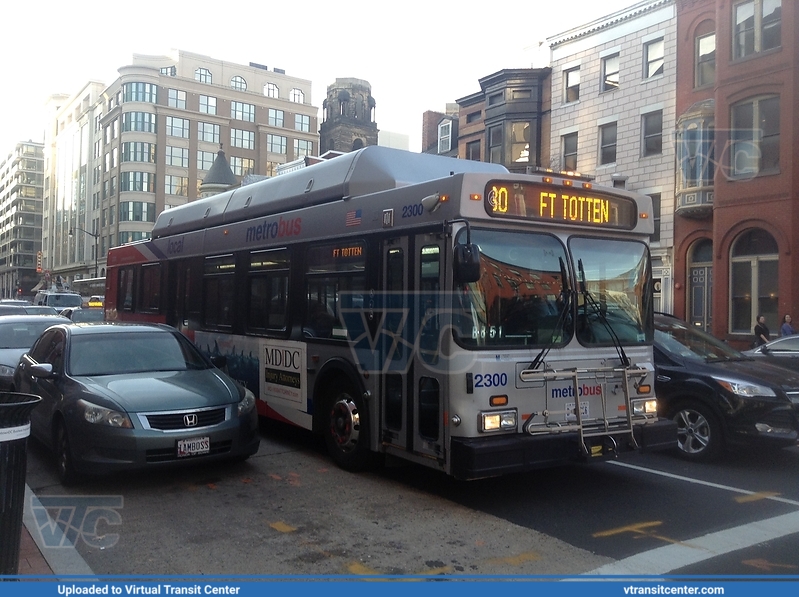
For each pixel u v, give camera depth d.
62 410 6.72
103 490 6.62
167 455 6.48
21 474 3.81
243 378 9.26
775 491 6.78
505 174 6.09
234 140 75.31
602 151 25.95
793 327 18.77
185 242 11.17
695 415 8.14
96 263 75.88
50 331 8.56
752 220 19.91
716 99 21.00
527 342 6.07
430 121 41.56
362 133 68.06
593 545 5.18
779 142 19.45
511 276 6.09
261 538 5.30
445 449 5.83
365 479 7.06
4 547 3.72
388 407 6.65
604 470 7.61
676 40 23.25
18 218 127.38
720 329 20.62
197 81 73.06
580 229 6.55
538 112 28.50
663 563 4.83
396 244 6.60
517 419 5.93
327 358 7.55
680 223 22.86
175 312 11.38
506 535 5.40
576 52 27.00
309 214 8.04
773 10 19.83
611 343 6.51
